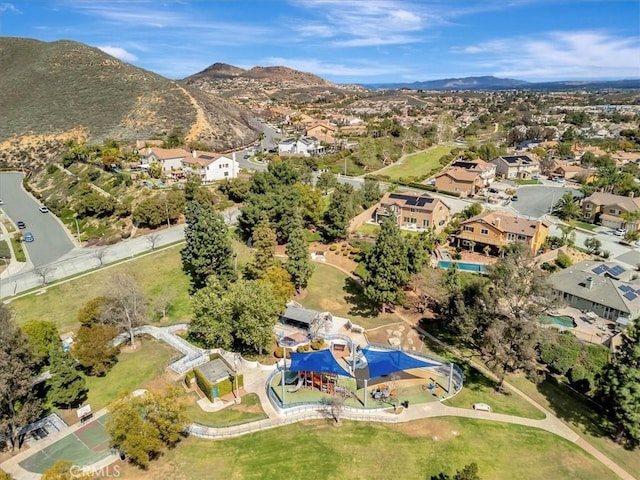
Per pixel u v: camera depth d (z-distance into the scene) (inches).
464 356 2082.9
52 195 4527.6
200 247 2459.4
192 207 2640.3
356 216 3612.2
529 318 1809.8
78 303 2438.5
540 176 5605.3
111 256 2984.7
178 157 4835.1
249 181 4001.0
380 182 5002.5
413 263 2529.5
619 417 1551.4
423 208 3533.5
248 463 1374.3
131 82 7121.1
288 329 2234.3
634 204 3831.2
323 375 1775.3
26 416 1433.3
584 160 5969.5
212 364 1808.6
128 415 1325.0
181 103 6683.1
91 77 7140.8
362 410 1621.6
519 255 1921.8
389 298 2295.8
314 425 1542.8
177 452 1421.0
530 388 1878.7
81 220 3784.5
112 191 4119.1
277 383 1800.0
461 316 2022.6
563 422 1664.6
